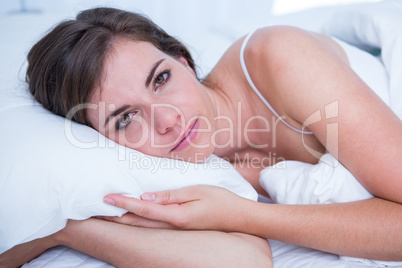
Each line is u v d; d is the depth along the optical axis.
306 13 1.67
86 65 0.72
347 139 0.70
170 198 0.71
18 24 1.82
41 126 0.70
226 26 1.69
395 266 0.67
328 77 0.73
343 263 0.68
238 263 0.65
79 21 0.79
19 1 2.42
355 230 0.66
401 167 0.66
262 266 0.66
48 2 2.44
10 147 0.66
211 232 0.69
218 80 0.95
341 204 0.71
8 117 0.73
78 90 0.74
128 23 0.79
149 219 0.71
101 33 0.75
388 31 0.98
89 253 0.70
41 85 0.79
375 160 0.68
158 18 2.72
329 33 1.27
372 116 0.69
